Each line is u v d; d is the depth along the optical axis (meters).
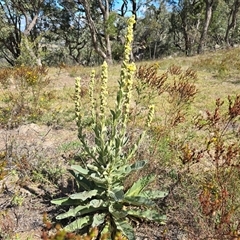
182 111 7.15
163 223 3.24
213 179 3.47
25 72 8.33
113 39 29.36
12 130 6.35
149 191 3.44
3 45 30.78
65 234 1.70
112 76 13.10
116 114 3.00
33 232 3.26
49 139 5.89
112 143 3.17
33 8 25.17
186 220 3.24
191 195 3.56
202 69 13.62
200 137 5.50
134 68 2.81
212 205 2.72
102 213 3.24
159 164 4.14
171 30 39.84
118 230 3.11
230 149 3.38
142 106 6.57
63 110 7.47
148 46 38.38
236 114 3.89
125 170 3.23
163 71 13.30
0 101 8.27
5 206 3.70
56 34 35.28
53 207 3.70
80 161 4.85
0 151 5.06
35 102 7.39
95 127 3.23
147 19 35.03
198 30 38.22
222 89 9.94
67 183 4.25
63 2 28.22
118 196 3.07
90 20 23.16
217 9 35.28
